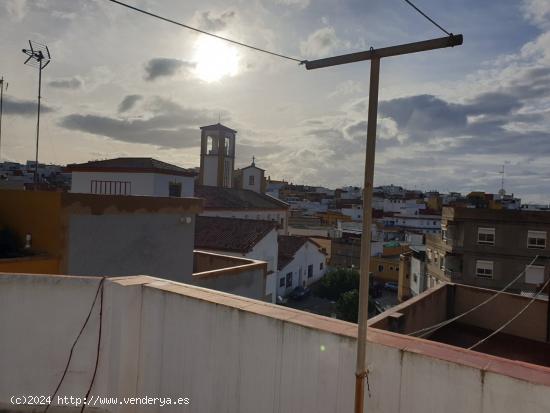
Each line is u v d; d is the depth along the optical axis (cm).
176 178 1992
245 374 529
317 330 477
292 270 3850
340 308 3306
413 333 1016
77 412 633
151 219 1275
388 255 5659
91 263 1119
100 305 645
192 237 1430
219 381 551
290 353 495
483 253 3700
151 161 1988
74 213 1078
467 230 3753
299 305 3688
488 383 388
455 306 1345
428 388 416
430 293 1190
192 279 1300
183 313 589
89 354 642
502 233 3641
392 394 435
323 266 4612
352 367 452
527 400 369
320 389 472
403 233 6662
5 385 657
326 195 13125
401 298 4809
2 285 664
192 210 1413
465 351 434
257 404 517
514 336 1243
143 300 632
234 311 541
